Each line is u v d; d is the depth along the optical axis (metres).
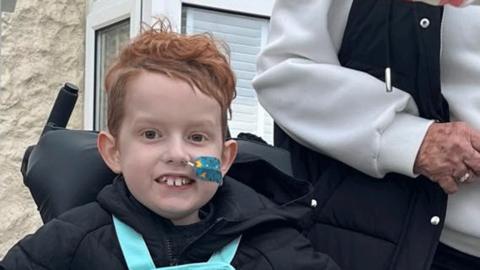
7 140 3.50
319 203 1.55
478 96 1.49
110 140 1.32
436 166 1.42
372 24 1.52
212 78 1.29
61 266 1.23
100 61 3.58
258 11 3.43
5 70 3.49
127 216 1.25
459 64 1.50
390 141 1.45
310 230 1.55
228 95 1.33
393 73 1.51
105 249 1.24
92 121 3.57
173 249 1.25
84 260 1.23
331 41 1.56
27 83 3.55
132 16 3.19
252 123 3.44
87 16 3.66
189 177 1.24
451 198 1.49
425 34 1.47
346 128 1.48
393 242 1.48
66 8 3.65
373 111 1.47
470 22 1.49
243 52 3.43
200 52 1.30
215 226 1.25
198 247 1.25
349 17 1.54
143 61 1.28
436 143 1.42
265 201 1.38
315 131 1.51
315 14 1.53
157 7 3.13
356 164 1.49
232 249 1.29
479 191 1.48
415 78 1.50
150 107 1.24
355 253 1.50
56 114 1.75
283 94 1.54
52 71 3.61
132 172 1.25
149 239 1.24
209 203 1.34
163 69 1.26
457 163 1.40
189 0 3.26
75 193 1.48
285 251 1.32
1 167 3.49
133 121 1.25
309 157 1.61
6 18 3.48
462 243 1.51
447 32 1.50
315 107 1.51
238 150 1.54
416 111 1.51
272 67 1.56
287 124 1.55
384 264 1.47
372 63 1.53
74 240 1.24
